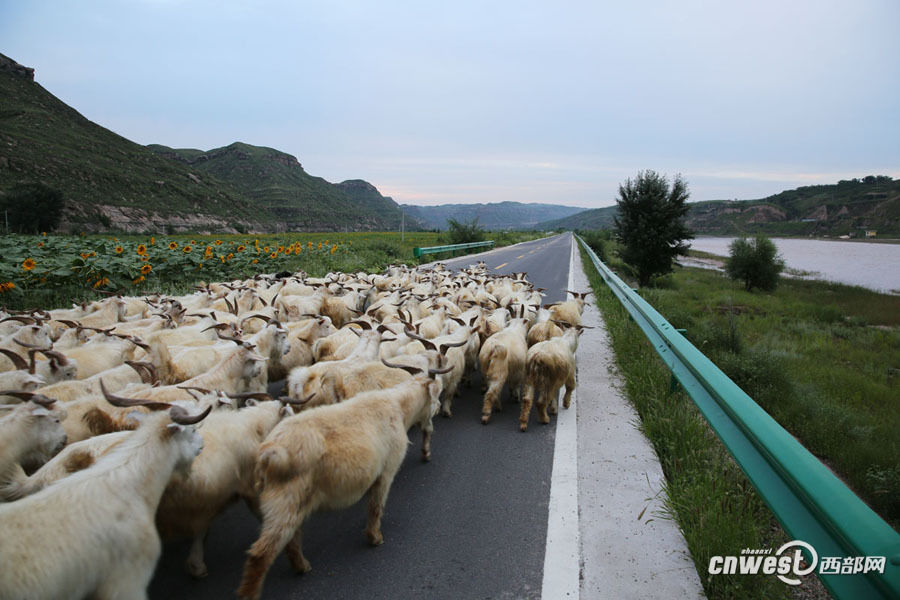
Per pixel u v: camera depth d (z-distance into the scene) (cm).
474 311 1055
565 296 1873
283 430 398
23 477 405
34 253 1664
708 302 2286
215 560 422
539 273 2758
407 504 486
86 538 301
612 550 404
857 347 1441
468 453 593
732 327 1137
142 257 1700
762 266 2823
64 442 436
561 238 9925
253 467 451
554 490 499
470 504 484
